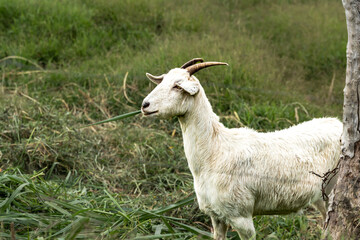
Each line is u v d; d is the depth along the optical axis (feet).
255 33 38.40
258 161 16.38
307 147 17.11
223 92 29.68
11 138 23.88
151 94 15.72
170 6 41.86
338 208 14.84
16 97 27.09
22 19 36.52
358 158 14.37
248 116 27.14
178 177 23.13
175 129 27.12
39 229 16.21
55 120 25.81
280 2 44.62
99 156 24.32
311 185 16.94
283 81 33.04
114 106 28.86
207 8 42.45
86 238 15.52
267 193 16.55
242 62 31.71
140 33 37.37
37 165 22.81
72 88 30.01
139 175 23.57
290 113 28.30
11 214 16.61
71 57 34.12
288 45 37.09
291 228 18.24
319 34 38.11
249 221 16.37
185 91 15.78
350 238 14.48
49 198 17.71
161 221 18.71
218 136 16.48
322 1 44.32
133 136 25.98
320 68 35.22
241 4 44.14
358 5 13.58
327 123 18.02
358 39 13.79
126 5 40.06
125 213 17.28
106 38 36.63
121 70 31.30
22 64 32.04
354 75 14.01
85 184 22.24
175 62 30.09
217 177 16.05
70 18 37.45
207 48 31.83
